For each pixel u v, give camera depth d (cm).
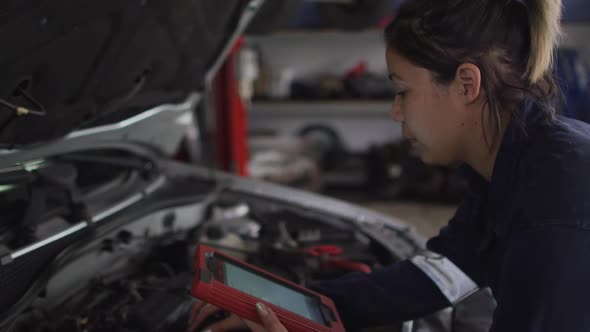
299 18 379
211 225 115
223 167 297
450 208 343
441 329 84
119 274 97
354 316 84
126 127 110
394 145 368
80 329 73
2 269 69
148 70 100
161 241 109
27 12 59
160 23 88
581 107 345
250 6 112
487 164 63
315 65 408
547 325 49
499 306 54
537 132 57
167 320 75
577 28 385
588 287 49
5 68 65
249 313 61
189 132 290
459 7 55
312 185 354
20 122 76
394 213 336
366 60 405
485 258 69
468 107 58
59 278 81
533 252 50
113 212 98
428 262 88
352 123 414
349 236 116
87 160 115
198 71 121
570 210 49
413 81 58
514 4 56
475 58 54
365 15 240
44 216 83
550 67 58
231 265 68
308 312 69
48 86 77
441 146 62
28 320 72
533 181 53
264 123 416
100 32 75
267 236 116
